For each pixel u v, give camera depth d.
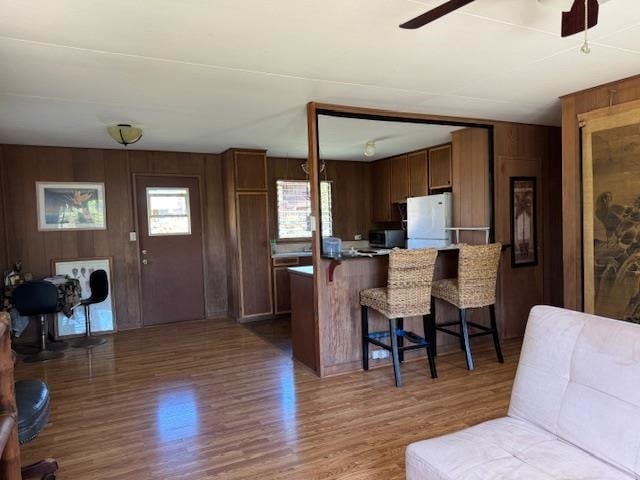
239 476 2.27
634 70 2.95
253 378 3.69
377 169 6.86
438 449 1.73
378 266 3.90
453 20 2.13
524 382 1.99
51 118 3.81
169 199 5.82
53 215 5.18
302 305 4.00
